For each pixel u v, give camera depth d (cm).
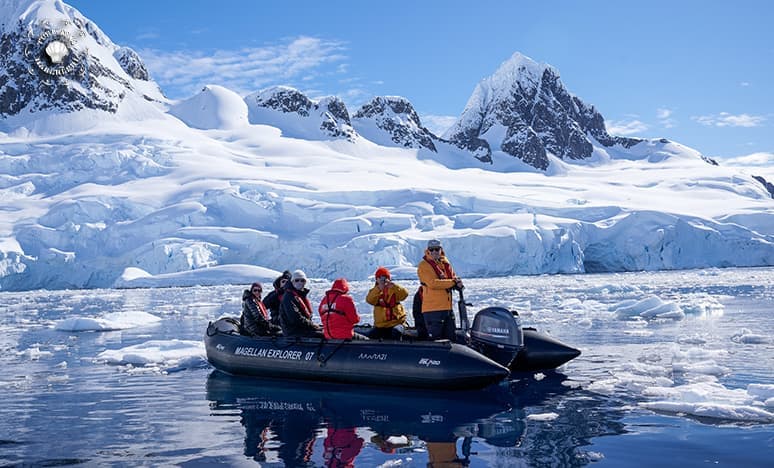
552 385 752
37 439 548
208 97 15062
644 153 19938
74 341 1408
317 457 468
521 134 18125
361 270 5869
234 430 564
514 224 6512
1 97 12606
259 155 12050
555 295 2866
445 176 11481
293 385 803
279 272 5791
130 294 4312
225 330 964
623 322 1535
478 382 695
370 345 771
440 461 450
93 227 6706
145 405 695
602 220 7381
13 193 8394
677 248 6906
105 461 475
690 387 690
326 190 8006
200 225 6975
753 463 430
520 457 455
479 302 2341
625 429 531
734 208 9031
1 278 5975
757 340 1108
